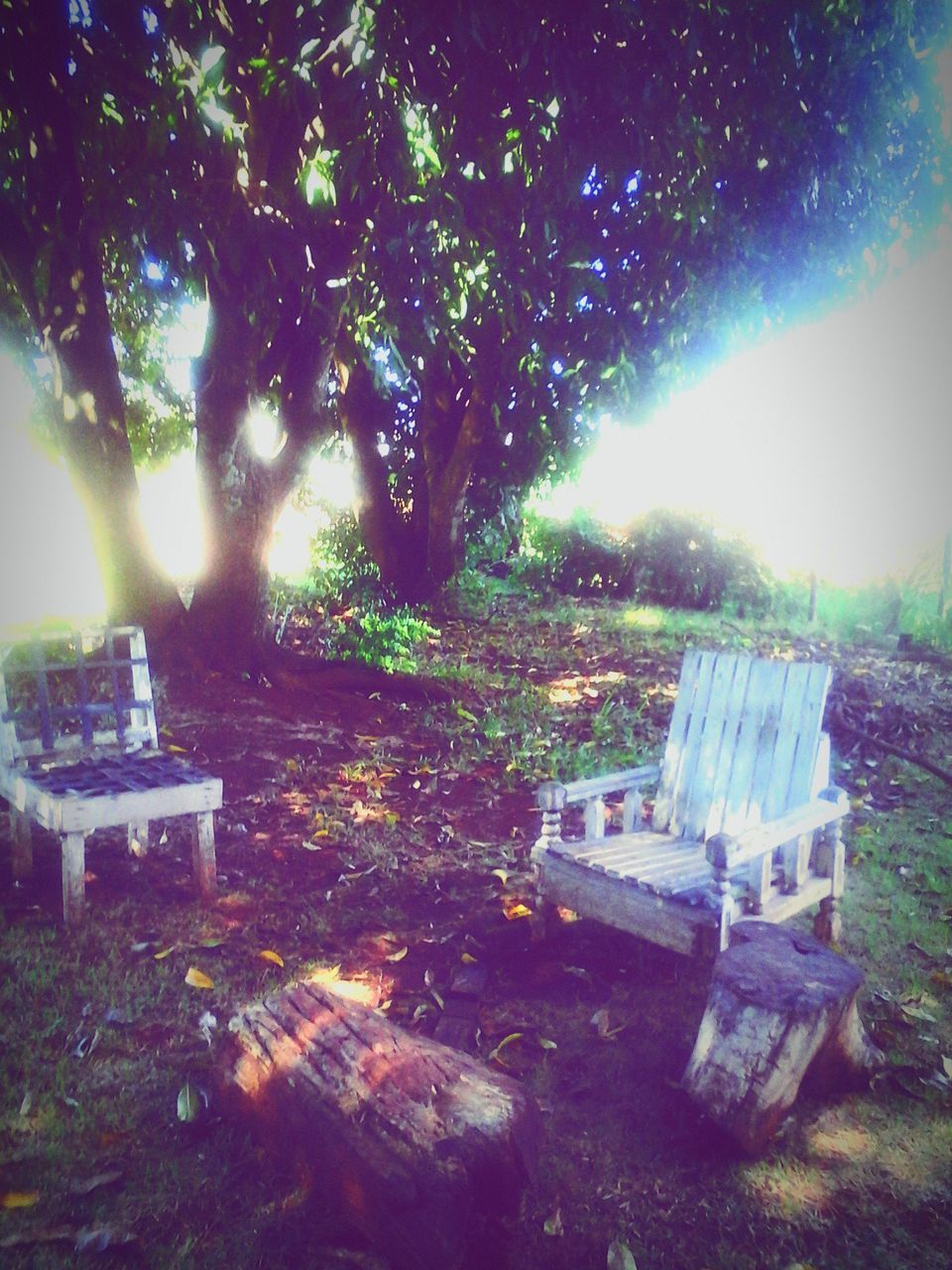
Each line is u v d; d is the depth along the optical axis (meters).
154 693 7.06
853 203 9.30
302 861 4.89
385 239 6.83
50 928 3.90
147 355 10.93
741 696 4.29
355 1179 2.31
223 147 6.04
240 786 5.86
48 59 6.14
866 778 6.65
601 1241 2.39
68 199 6.52
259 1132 2.67
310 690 7.74
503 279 7.76
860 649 10.88
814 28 7.32
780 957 3.04
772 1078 2.71
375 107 6.03
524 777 6.46
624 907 3.63
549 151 6.81
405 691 8.09
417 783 6.20
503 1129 2.30
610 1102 2.98
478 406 10.45
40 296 6.78
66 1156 2.60
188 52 5.60
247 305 6.77
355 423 11.24
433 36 6.01
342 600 11.14
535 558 14.41
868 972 3.86
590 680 8.99
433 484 11.27
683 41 6.64
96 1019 3.30
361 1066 2.55
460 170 6.79
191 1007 3.44
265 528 7.84
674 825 4.38
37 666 4.45
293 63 5.57
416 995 3.62
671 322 9.03
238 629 7.77
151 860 4.75
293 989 2.99
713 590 13.39
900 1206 2.55
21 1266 2.21
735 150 7.82
